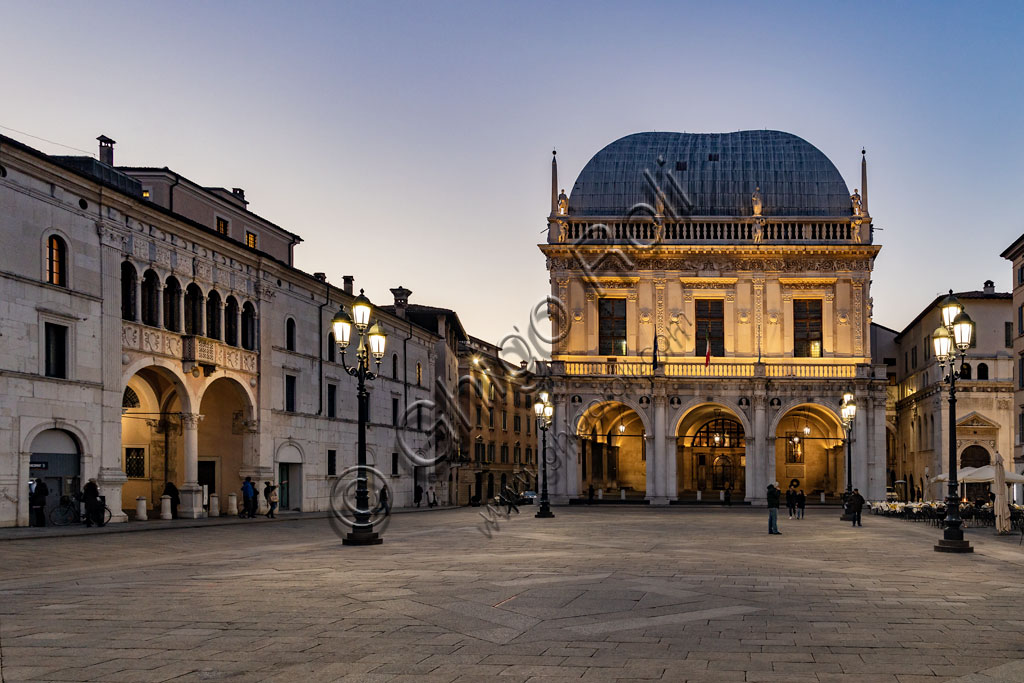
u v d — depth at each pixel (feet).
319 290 189.06
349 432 200.85
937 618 47.09
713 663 36.22
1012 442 247.09
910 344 293.43
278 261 168.86
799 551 89.04
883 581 63.16
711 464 257.75
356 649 38.70
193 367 143.13
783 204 239.91
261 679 33.53
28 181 112.16
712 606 50.83
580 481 235.61
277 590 56.54
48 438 115.96
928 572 69.41
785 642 40.50
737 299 233.14
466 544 95.86
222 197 174.70
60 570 68.90
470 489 285.43
